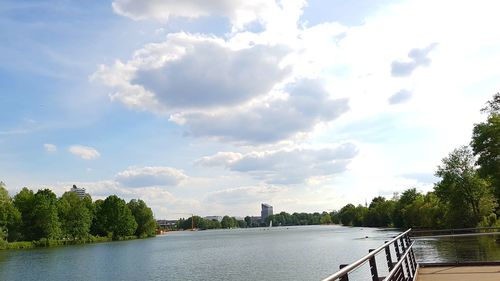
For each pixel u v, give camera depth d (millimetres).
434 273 14383
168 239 180625
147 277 48688
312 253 71062
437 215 94938
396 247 11742
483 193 77938
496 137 64875
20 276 54500
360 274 33625
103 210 167875
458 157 81312
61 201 146125
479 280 12391
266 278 41656
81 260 76188
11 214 118250
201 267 56250
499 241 52000
